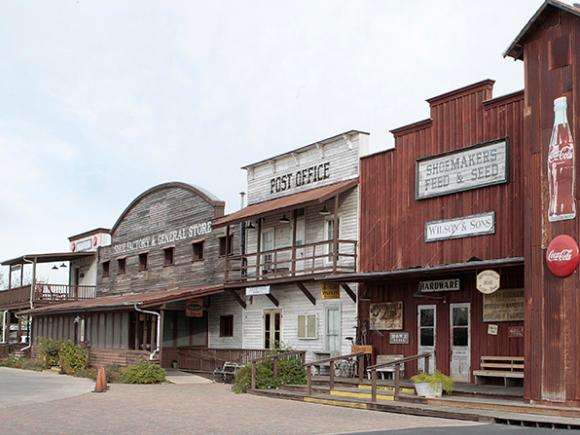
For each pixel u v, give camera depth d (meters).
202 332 29.27
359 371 18.77
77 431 12.03
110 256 38.47
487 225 17.25
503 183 17.02
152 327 25.58
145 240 34.81
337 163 23.14
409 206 19.75
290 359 20.94
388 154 20.77
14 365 33.12
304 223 24.38
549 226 13.84
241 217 24.58
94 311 30.28
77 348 28.17
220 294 28.42
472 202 17.81
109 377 23.59
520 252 16.42
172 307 28.78
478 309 17.36
